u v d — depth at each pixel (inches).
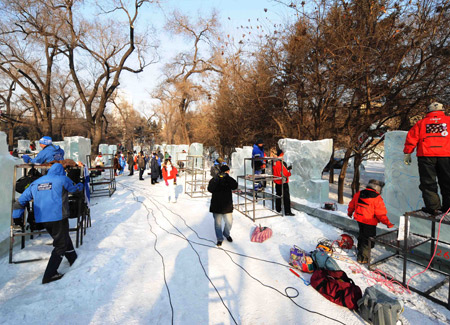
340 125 363.6
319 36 320.5
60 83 1304.1
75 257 154.5
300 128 410.0
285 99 406.0
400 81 263.1
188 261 159.6
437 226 151.8
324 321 105.0
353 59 287.4
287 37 378.3
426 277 137.4
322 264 134.9
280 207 260.1
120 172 729.6
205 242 192.5
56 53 885.2
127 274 142.9
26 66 892.6
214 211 183.2
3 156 185.3
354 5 287.9
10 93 1163.9
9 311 106.4
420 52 250.4
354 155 305.7
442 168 134.4
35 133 1237.7
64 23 719.1
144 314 109.9
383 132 306.7
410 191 170.7
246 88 503.5
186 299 120.7
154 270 148.4
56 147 209.3
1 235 168.1
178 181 541.6
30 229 180.2
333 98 327.0
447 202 134.5
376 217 150.1
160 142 2031.3
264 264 155.4
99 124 826.2
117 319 105.7
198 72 1027.3
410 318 106.3
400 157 177.8
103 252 165.3
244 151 386.0
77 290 122.1
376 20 272.8
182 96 1027.3
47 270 132.6
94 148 810.8
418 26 245.6
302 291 126.8
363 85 291.0
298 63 358.0
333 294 117.5
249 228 220.2
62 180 139.0
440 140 134.3
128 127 2003.0
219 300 120.0
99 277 134.6
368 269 147.3
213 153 1069.1
